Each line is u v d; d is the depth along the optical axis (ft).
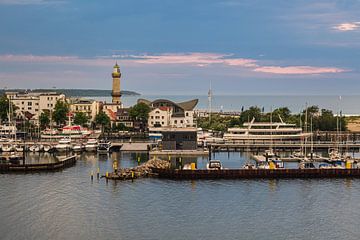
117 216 381.19
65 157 636.89
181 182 497.46
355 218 380.37
